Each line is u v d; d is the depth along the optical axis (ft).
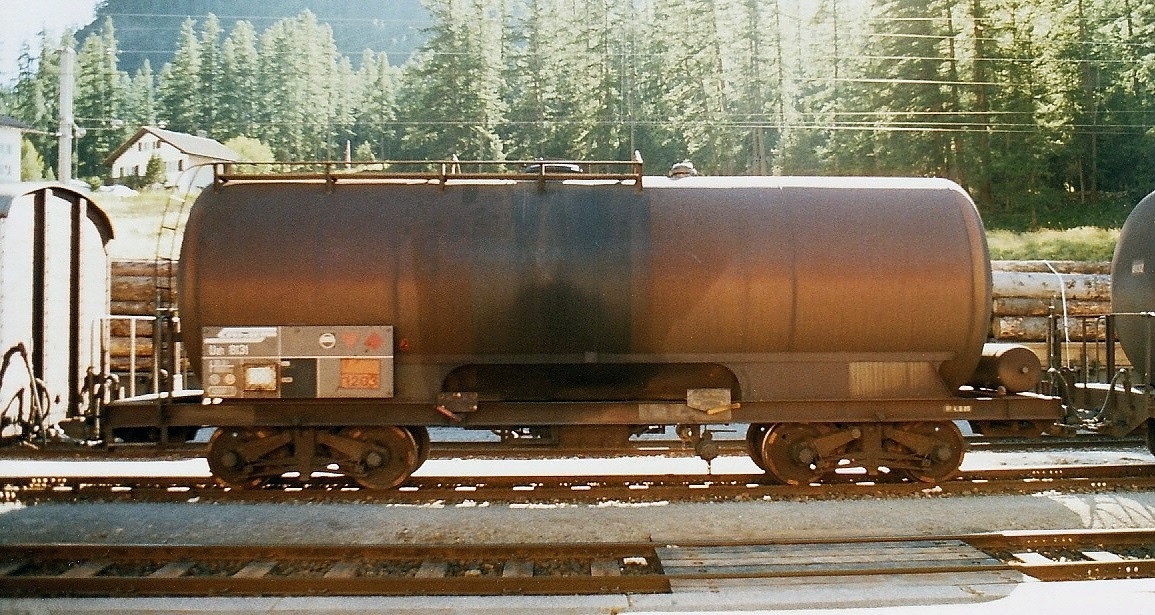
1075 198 150.51
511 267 28.76
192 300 28.76
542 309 28.78
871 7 141.28
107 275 37.93
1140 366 35.42
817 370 29.86
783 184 31.04
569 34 203.82
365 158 272.10
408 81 279.69
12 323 31.01
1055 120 142.61
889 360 29.96
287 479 31.65
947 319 29.50
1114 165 153.99
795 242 29.35
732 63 187.93
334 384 28.86
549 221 29.32
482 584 20.83
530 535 25.72
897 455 30.96
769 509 28.25
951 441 31.07
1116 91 153.89
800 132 173.58
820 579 21.35
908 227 29.91
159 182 216.95
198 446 37.19
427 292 28.68
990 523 26.94
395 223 29.30
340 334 28.84
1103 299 58.85
